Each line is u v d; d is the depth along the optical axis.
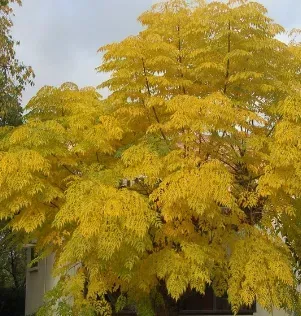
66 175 9.83
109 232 7.66
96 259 8.40
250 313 15.01
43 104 10.60
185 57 9.90
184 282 8.23
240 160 9.48
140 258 8.74
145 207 7.95
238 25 9.38
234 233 9.20
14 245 14.80
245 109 9.31
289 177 8.32
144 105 9.57
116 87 9.70
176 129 9.23
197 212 7.99
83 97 10.72
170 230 8.80
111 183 8.95
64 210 8.06
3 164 8.32
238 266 8.53
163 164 8.69
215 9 9.80
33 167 8.53
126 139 10.11
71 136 9.57
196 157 8.52
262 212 9.40
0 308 22.55
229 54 9.08
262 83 9.49
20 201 8.62
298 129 8.29
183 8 10.27
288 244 10.52
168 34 10.02
